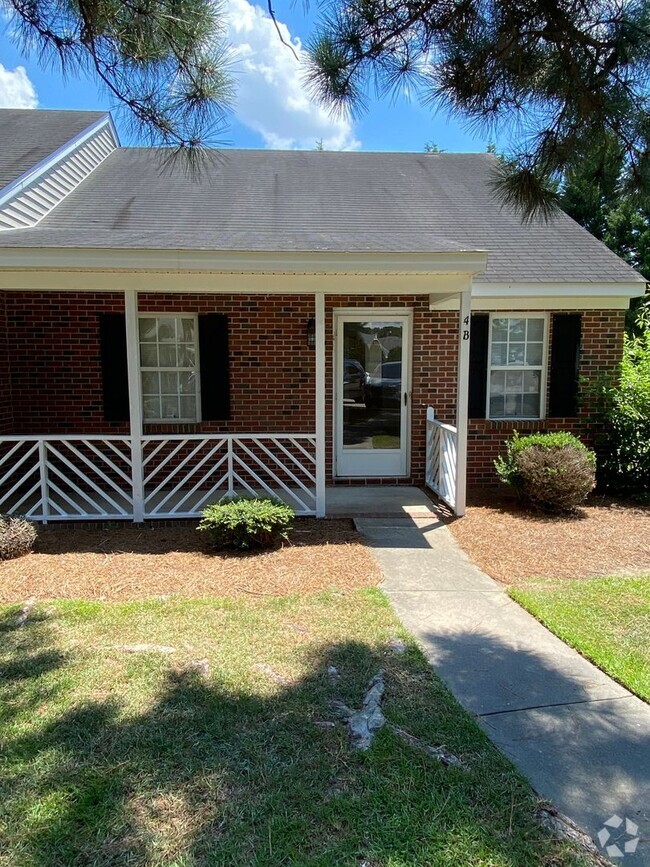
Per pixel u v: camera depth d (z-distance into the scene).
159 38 2.80
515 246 8.55
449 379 8.38
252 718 2.81
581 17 2.65
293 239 6.48
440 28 2.78
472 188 10.49
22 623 3.90
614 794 2.34
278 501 6.13
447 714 2.90
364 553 5.56
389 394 8.51
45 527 6.44
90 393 8.28
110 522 6.62
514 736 2.73
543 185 3.31
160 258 5.68
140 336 8.31
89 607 4.17
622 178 3.18
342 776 2.41
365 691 3.09
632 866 1.99
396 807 2.24
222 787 2.34
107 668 3.27
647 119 2.88
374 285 6.38
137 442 6.52
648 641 3.72
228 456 6.74
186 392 8.48
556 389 8.46
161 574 4.93
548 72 2.88
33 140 9.25
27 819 2.16
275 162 11.36
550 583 4.81
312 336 8.34
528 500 7.32
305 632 3.80
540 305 8.16
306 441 8.50
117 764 2.47
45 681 3.13
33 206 7.91
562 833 2.13
